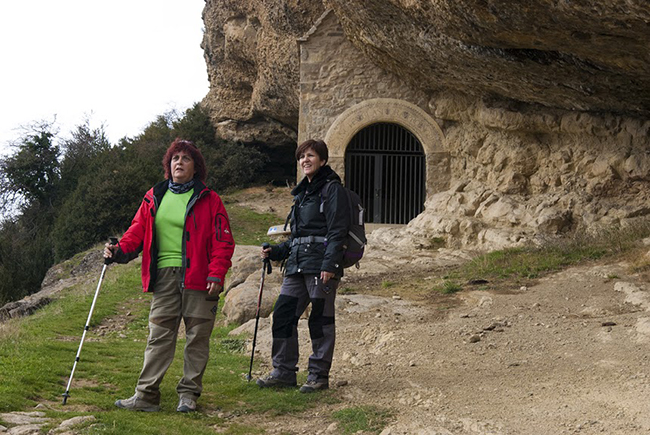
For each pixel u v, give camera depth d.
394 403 4.80
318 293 5.14
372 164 18.08
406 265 12.58
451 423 4.26
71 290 14.11
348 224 5.12
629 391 4.59
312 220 5.21
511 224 14.02
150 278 4.57
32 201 30.38
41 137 30.38
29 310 13.06
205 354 4.68
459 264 12.15
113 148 29.91
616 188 13.02
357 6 13.33
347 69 17.33
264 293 9.09
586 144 13.70
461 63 12.84
